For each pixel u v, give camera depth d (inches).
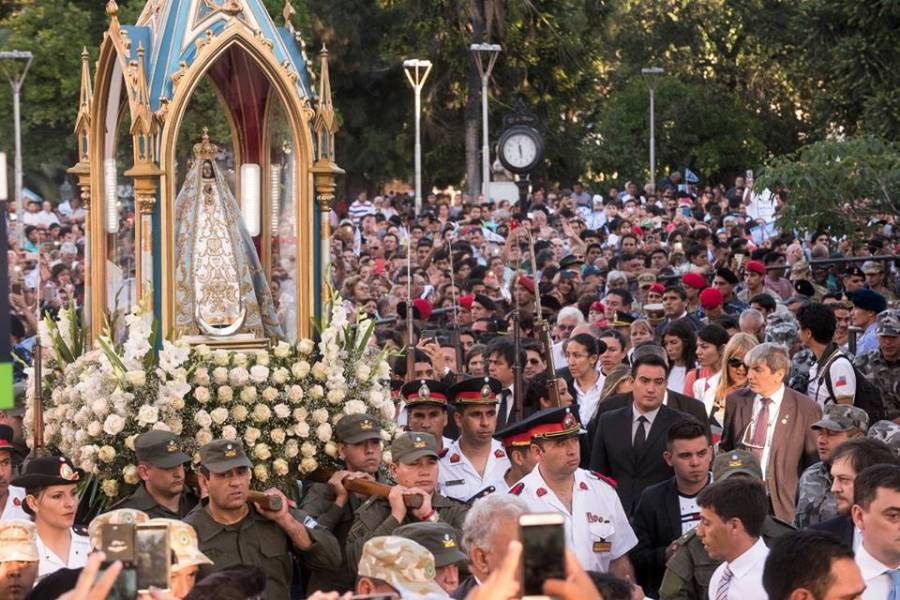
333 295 484.1
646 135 2800.2
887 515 341.1
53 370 483.2
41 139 2054.6
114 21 475.2
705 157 2837.1
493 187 2022.6
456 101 2506.2
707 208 1801.2
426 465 423.2
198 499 451.5
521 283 778.2
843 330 726.5
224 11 479.2
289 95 478.6
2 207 265.0
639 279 882.8
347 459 453.7
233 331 476.7
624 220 1566.2
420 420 502.6
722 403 565.6
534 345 608.1
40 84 2030.0
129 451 444.5
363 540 417.7
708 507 365.7
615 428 524.7
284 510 410.0
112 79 482.6
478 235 1312.7
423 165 2578.7
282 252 486.0
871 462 383.2
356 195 2682.1
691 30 3026.6
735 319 719.7
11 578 358.9
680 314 748.0
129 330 458.3
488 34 2364.7
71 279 986.1
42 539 407.8
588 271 1027.9
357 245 1408.7
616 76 2984.7
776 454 510.3
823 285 1032.8
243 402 456.1
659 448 517.0
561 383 585.3
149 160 462.3
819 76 1535.4
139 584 230.4
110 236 484.1
